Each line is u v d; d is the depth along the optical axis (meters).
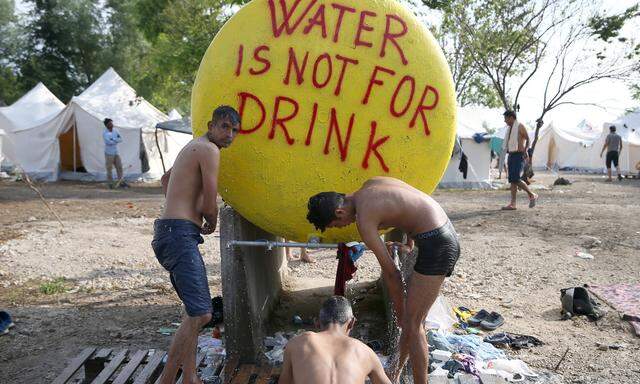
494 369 4.09
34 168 18.94
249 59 3.90
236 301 4.18
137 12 20.34
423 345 3.57
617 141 20.45
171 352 3.52
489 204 13.19
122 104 19.31
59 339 4.82
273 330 5.06
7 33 40.66
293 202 4.03
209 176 3.54
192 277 3.49
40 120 19.59
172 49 18.86
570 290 5.44
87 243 8.58
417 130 3.96
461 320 5.20
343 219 3.40
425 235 3.39
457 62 23.44
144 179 18.88
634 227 9.75
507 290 6.21
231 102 3.92
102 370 4.01
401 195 3.37
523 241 8.66
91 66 40.88
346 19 3.91
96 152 18.75
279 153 3.91
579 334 4.90
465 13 19.53
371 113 3.89
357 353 2.72
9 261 7.43
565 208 12.23
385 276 3.42
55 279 6.66
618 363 4.29
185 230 3.54
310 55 3.86
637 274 6.75
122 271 7.04
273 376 4.01
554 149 30.84
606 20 18.59
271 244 4.06
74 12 39.62
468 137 17.39
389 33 3.94
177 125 15.82
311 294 6.16
